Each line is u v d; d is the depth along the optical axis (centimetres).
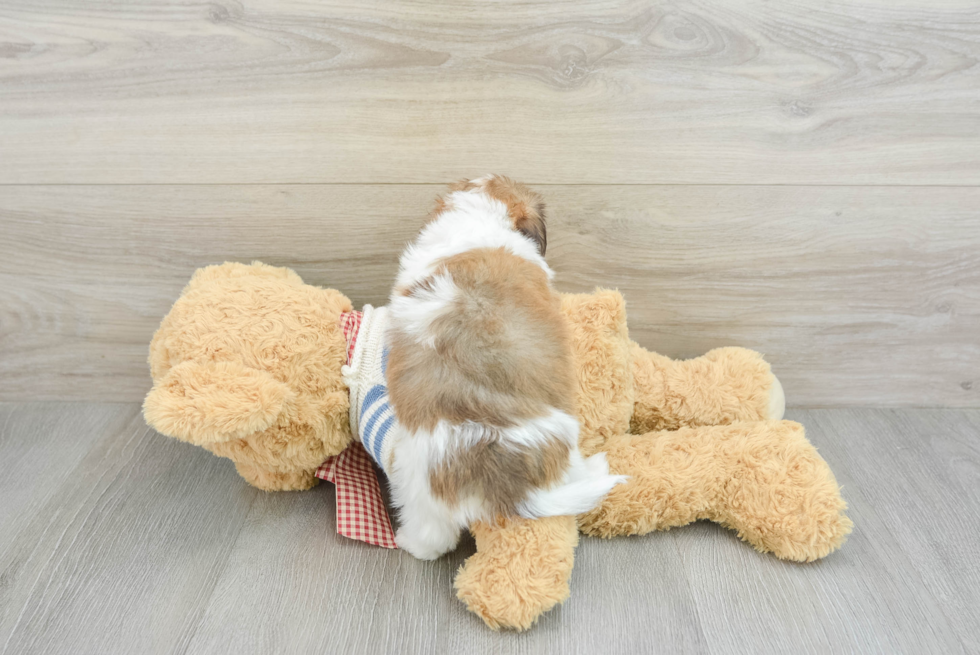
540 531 112
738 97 137
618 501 127
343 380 126
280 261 154
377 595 118
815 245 152
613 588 120
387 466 120
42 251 152
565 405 110
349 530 127
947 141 141
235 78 135
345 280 156
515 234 124
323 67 134
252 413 109
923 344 162
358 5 129
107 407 168
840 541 124
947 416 167
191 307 123
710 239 151
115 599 117
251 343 118
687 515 129
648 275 156
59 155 141
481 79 136
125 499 139
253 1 128
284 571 123
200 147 141
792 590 121
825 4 129
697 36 132
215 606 116
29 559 124
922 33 132
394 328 113
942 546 130
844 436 160
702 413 144
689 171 145
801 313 160
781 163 144
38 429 159
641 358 149
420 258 123
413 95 137
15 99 136
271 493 141
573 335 132
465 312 107
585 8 129
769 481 125
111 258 153
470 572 114
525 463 103
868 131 140
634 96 137
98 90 135
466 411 103
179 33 131
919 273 154
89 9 128
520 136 141
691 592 120
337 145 142
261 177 144
